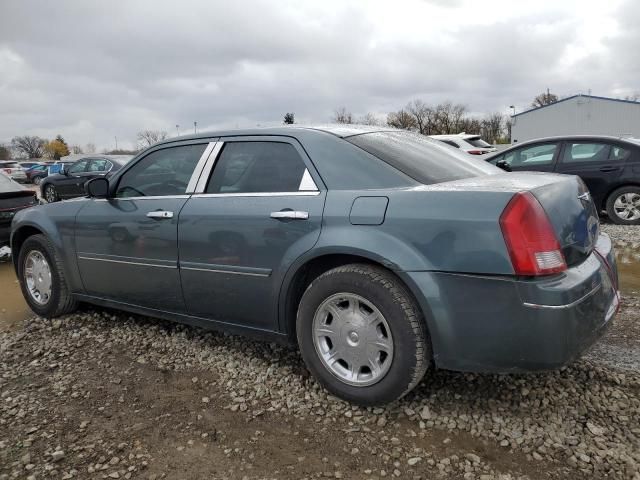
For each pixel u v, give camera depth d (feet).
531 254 7.83
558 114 163.53
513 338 8.00
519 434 8.58
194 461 8.18
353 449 8.35
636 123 154.51
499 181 9.27
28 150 329.31
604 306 8.80
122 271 12.94
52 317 14.99
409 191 8.99
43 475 7.91
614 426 8.70
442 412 9.30
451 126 213.25
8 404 10.06
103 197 13.39
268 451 8.39
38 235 14.99
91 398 10.24
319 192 9.83
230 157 11.46
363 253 8.94
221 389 10.46
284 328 10.43
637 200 26.43
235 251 10.68
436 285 8.37
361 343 9.28
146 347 12.64
